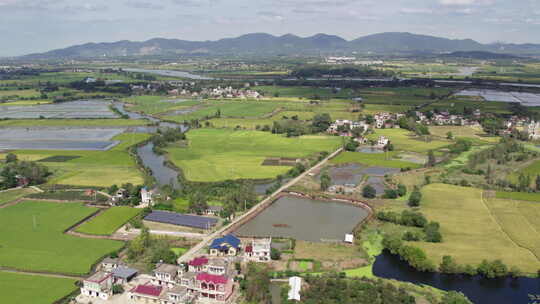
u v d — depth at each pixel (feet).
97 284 542.16
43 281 579.07
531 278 598.75
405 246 653.71
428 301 538.47
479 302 544.21
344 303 529.04
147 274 602.03
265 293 550.77
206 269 589.73
